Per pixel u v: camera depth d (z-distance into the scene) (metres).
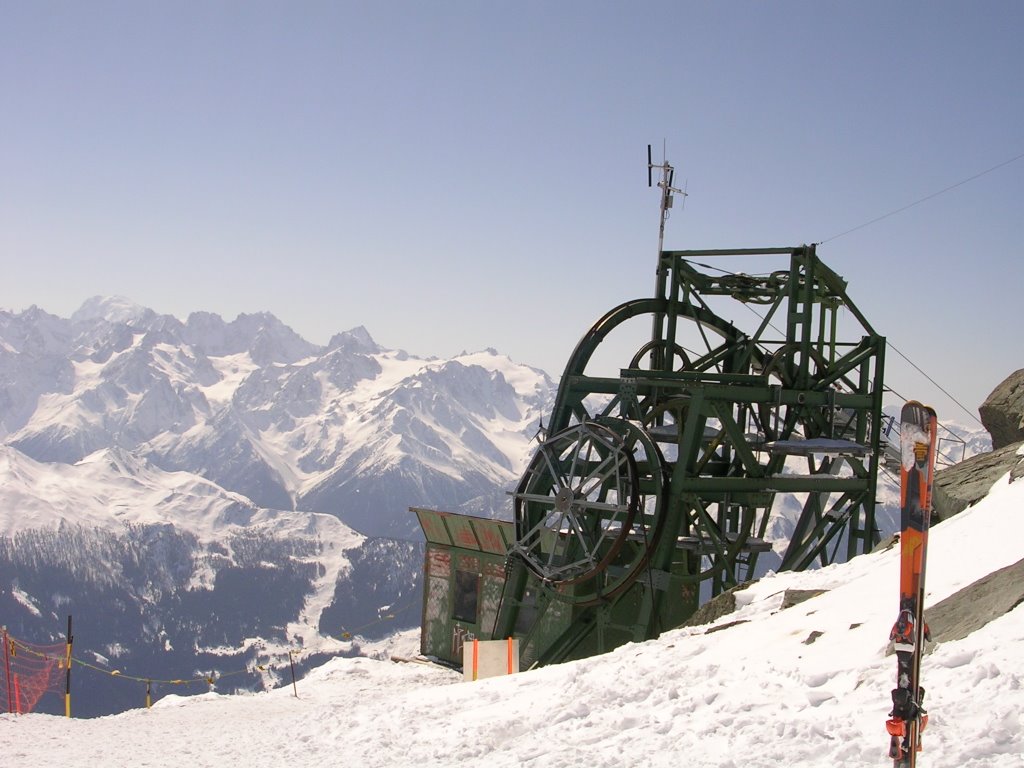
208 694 30.14
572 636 34.22
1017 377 27.86
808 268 35.50
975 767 8.52
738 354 39.22
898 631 8.03
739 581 38.84
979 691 9.96
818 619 15.22
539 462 35.53
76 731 22.34
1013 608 11.83
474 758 13.75
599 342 36.47
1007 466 22.36
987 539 16.41
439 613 40.78
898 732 7.95
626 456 32.38
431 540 41.47
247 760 17.11
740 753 10.70
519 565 36.19
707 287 38.31
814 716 11.06
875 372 37.09
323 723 19.42
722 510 36.50
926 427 7.92
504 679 19.36
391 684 34.34
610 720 13.46
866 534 36.62
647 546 31.95
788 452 34.50
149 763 17.59
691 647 16.25
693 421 32.75
